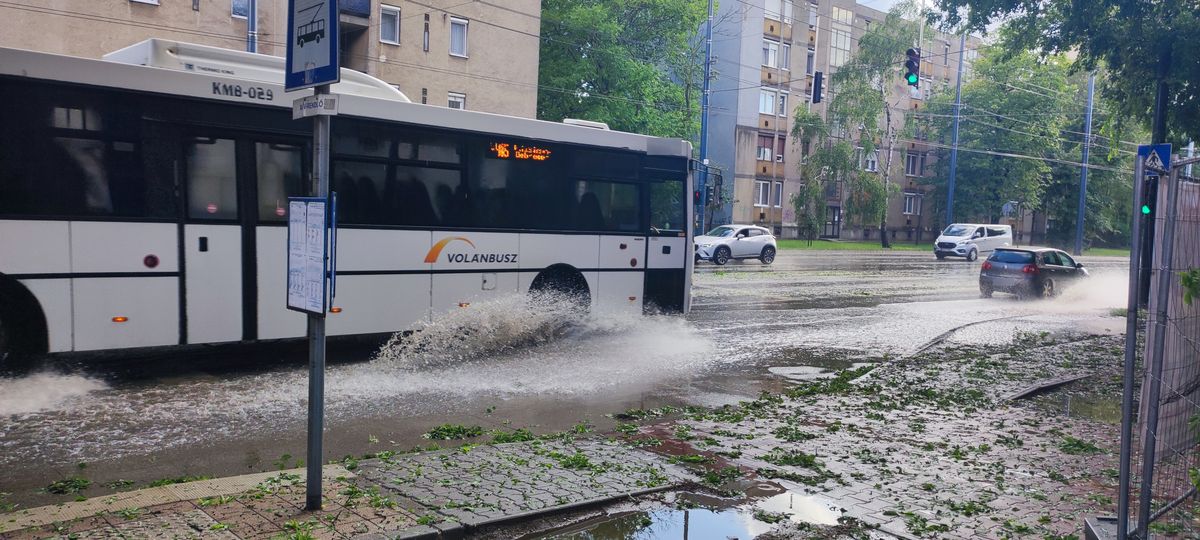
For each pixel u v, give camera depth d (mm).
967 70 69938
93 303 8398
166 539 4422
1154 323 4449
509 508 5242
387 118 10219
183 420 7543
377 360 10602
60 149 8172
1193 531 4699
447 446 7086
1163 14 16469
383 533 4652
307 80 4723
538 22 35406
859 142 55469
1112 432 8281
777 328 15875
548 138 11875
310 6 4695
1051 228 71062
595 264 12602
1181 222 4453
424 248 10641
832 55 61156
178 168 8859
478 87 33938
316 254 4711
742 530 5273
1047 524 5461
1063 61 61844
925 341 15047
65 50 24141
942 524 5414
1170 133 19000
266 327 9484
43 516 4691
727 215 55250
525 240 11688
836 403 9227
